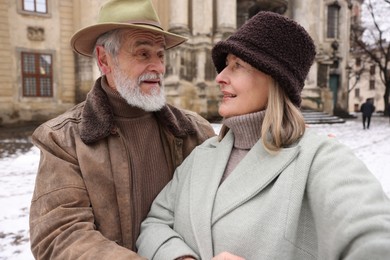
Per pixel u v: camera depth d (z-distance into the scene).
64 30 19.31
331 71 27.00
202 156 1.56
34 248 1.38
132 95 1.63
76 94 19.66
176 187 1.62
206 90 18.55
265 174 1.23
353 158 1.15
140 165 1.71
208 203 1.30
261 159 1.28
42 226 1.37
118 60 1.64
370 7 32.12
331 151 1.19
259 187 1.21
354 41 34.41
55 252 1.30
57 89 19.23
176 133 1.85
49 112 19.05
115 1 1.67
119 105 1.70
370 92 52.91
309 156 1.18
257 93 1.32
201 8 18.73
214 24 19.16
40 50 18.72
